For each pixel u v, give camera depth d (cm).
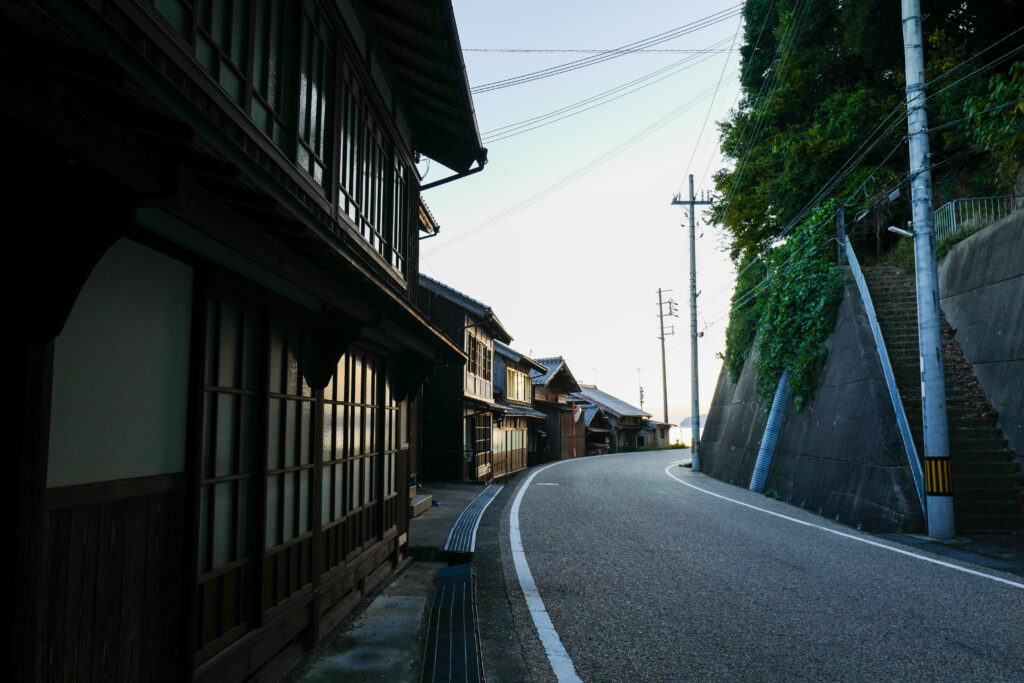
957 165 1795
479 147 855
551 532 987
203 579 329
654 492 1585
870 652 469
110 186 212
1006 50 1633
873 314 1325
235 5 363
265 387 402
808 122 2117
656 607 585
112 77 173
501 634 509
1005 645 483
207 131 241
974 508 965
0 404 208
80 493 239
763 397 1812
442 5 559
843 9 1927
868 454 1134
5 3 149
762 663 448
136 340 279
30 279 210
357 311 489
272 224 297
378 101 677
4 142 196
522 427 3014
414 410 1716
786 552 835
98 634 251
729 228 2473
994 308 1248
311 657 471
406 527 831
